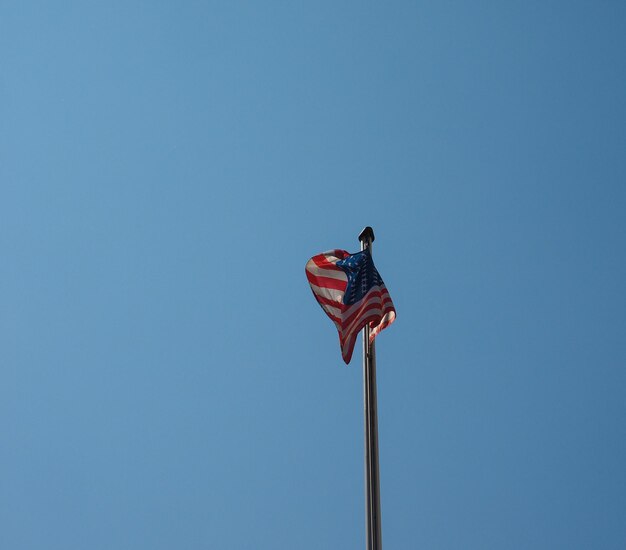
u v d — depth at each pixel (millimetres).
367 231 56125
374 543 46562
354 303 52906
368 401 50500
